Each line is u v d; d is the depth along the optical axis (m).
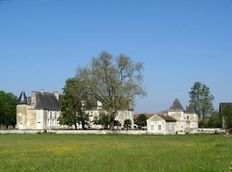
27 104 165.25
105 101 122.69
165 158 36.44
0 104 168.25
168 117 140.25
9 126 187.12
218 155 37.66
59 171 27.62
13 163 34.72
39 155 45.16
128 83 120.56
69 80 137.12
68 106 136.88
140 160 34.97
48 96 171.62
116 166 29.81
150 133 124.38
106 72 120.25
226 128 128.38
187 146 58.47
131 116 177.75
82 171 27.30
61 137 102.88
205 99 188.25
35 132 131.88
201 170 25.81
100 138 97.38
